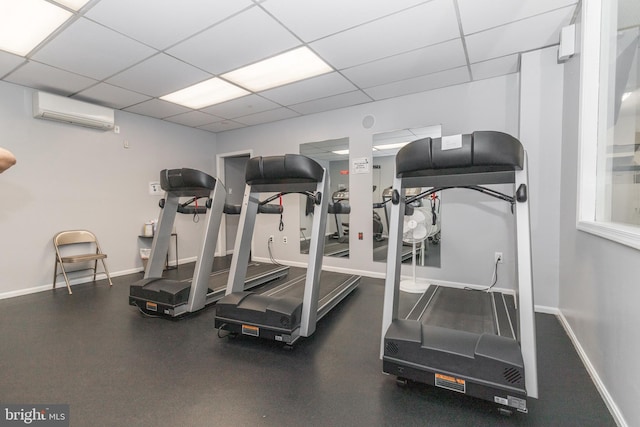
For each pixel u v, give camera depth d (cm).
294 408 156
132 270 456
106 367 195
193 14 218
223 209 315
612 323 153
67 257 370
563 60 250
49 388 172
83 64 294
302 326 229
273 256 527
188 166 536
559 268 270
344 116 435
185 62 293
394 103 395
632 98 154
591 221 195
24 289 350
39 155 361
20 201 347
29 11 213
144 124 469
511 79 324
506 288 331
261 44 261
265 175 234
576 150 222
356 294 351
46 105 350
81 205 399
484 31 244
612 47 183
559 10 217
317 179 234
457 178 180
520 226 160
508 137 150
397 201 194
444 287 331
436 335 170
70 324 263
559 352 211
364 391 171
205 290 296
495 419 147
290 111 451
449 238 362
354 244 440
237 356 210
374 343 230
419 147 163
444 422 145
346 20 228
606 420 146
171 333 247
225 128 547
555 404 157
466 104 348
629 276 135
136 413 152
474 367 151
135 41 254
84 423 145
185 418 149
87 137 404
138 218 463
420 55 283
